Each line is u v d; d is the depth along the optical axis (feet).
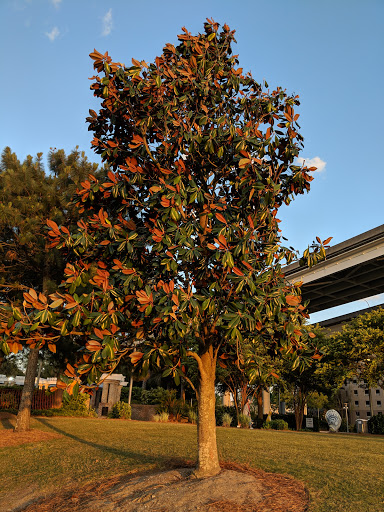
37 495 20.01
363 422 84.89
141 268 19.04
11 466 26.30
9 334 15.33
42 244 40.73
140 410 83.87
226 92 21.61
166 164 19.53
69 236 17.24
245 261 15.66
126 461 26.11
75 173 44.52
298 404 93.61
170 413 82.58
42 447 32.96
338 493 17.99
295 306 18.56
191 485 17.54
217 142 18.83
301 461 26.25
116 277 17.48
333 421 90.07
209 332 20.75
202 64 20.63
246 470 21.90
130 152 19.85
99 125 21.49
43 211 41.78
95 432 42.80
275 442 37.88
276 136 19.63
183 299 15.11
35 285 48.06
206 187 20.86
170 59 21.38
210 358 20.81
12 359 59.52
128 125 20.84
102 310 15.47
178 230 16.07
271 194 18.15
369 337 72.38
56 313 15.23
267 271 16.72
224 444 34.58
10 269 43.34
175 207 16.35
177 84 20.11
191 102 20.77
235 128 18.51
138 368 16.87
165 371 16.96
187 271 19.56
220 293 16.48
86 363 15.44
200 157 20.48
